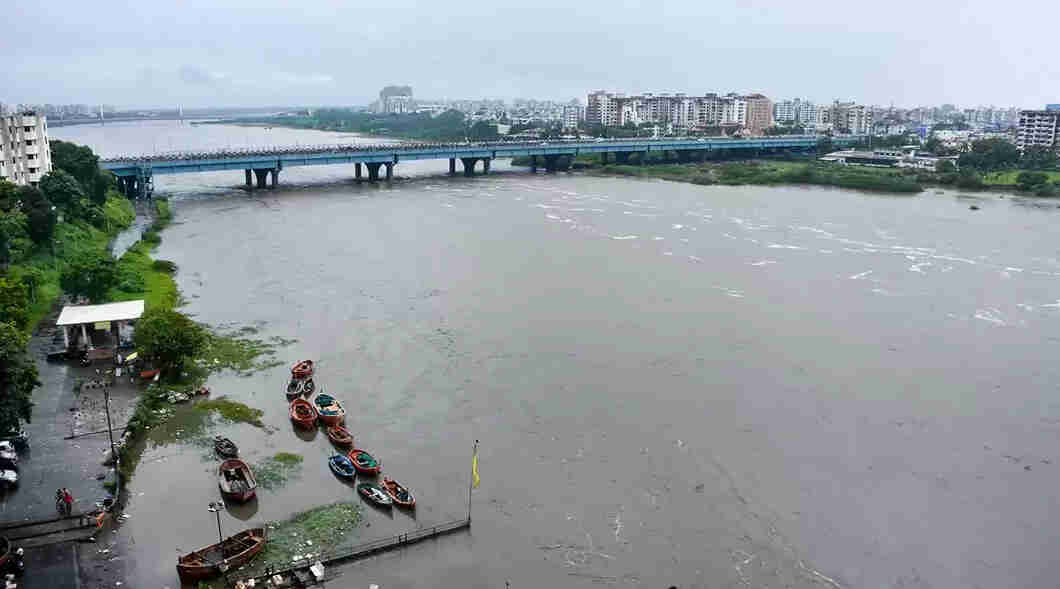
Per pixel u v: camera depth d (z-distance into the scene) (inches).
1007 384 4461.1
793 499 3292.3
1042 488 3430.1
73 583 2603.3
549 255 7239.2
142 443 3545.8
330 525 2989.7
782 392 4279.0
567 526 3056.1
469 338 4960.6
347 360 4564.5
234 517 3026.6
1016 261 7367.1
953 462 3619.6
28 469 3238.2
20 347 3272.6
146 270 6225.4
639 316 5462.6
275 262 6752.0
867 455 3654.0
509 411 3969.0
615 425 3853.3
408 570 2775.6
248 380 4259.4
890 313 5674.2
